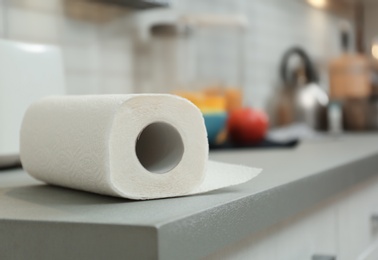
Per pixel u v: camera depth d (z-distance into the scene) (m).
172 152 0.54
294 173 0.72
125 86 1.37
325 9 2.54
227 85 1.82
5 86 0.86
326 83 2.38
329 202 0.86
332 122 2.02
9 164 0.89
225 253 0.54
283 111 2.03
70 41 1.21
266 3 2.05
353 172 0.91
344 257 0.94
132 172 0.50
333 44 2.63
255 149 1.21
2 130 0.86
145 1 1.26
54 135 0.58
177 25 1.41
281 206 0.61
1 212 0.48
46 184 0.68
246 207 0.53
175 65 1.42
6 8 1.05
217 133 1.20
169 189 0.52
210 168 0.63
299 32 2.32
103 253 0.42
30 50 0.91
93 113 0.52
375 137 1.67
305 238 0.76
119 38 1.35
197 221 0.45
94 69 1.28
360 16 2.79
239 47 1.89
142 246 0.40
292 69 2.14
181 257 0.43
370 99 2.07
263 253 0.63
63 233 0.43
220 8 1.76
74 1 1.21
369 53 2.74
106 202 0.51
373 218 1.10
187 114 0.53
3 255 0.46
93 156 0.51
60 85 0.97
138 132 0.50
